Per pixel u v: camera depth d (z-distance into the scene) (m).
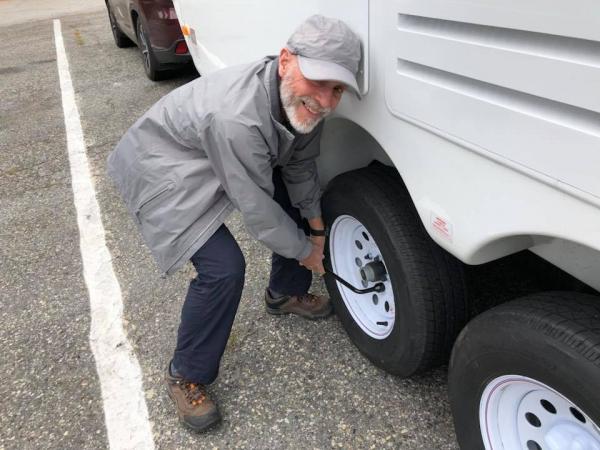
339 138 2.06
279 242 1.76
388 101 1.50
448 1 1.19
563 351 1.19
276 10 2.03
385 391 2.07
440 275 1.73
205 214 1.73
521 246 1.41
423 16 1.28
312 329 2.41
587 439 1.31
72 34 10.30
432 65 1.29
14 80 7.18
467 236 1.37
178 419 2.04
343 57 1.44
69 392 2.21
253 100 1.52
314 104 1.51
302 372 2.19
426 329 1.75
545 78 1.02
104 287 2.86
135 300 2.73
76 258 3.14
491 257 1.42
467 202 1.33
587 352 1.16
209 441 1.95
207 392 2.14
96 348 2.44
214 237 1.77
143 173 1.76
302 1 1.80
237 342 2.38
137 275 2.93
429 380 2.09
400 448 1.85
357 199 1.88
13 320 2.67
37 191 3.99
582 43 0.95
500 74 1.12
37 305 2.77
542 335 1.24
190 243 1.72
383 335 2.01
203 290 1.78
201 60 3.65
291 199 2.05
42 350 2.46
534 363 1.27
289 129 1.65
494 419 1.51
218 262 1.75
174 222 1.72
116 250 3.18
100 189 3.92
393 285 1.81
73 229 3.44
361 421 1.96
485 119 1.19
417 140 1.44
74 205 3.73
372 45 1.51
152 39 5.58
